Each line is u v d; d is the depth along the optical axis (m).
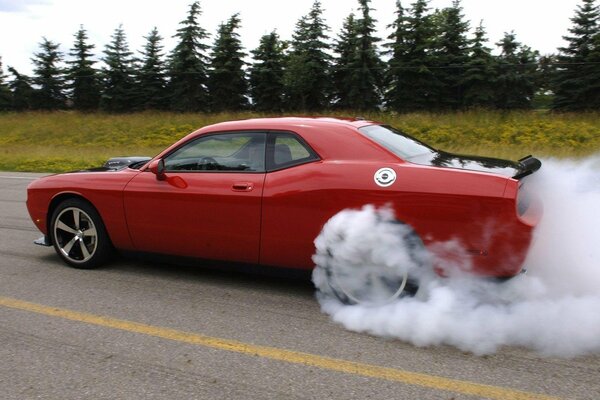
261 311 3.92
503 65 31.83
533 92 31.98
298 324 3.67
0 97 48.97
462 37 32.72
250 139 4.25
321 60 36.78
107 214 4.72
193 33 40.06
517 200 3.39
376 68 35.34
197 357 3.20
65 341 3.44
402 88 33.34
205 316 3.83
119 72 43.19
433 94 32.75
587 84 28.00
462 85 32.75
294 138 4.10
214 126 4.48
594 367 3.01
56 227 5.04
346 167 3.83
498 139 19.50
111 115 33.03
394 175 3.67
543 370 2.98
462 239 3.47
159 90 43.12
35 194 5.12
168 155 4.56
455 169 3.60
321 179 3.86
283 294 4.27
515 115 21.97
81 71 45.62
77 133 28.41
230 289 4.40
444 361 3.11
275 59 39.00
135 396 2.76
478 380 2.88
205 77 40.81
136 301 4.14
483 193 3.40
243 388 2.83
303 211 3.90
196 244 4.38
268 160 4.14
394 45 33.22
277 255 4.09
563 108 28.53
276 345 3.35
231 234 4.20
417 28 32.59
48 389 2.84
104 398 2.74
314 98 37.47
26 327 3.67
